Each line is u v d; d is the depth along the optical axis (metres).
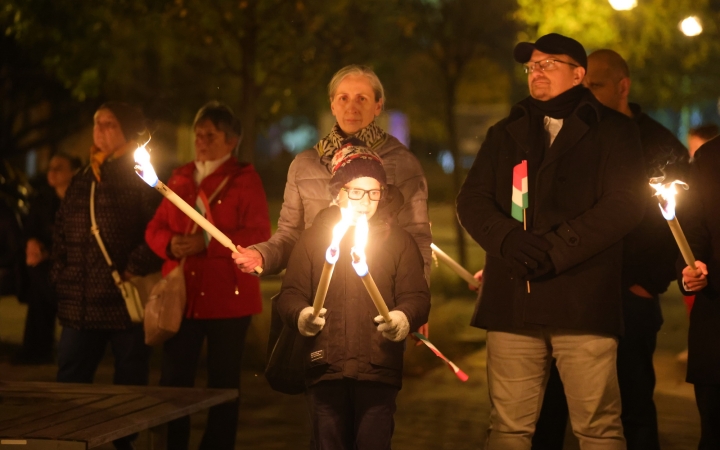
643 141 5.62
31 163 24.75
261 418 7.56
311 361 4.28
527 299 4.68
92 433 4.10
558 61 4.81
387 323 3.85
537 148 4.82
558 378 5.66
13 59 17.88
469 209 4.89
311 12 11.38
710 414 4.84
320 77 11.33
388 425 4.35
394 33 14.20
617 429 4.70
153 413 4.54
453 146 15.41
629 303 5.39
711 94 18.27
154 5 10.37
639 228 5.34
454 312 11.14
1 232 10.04
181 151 21.47
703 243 4.83
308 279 4.37
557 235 4.60
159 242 5.83
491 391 4.89
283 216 4.92
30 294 10.00
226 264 5.83
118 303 6.07
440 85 15.95
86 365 6.18
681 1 13.36
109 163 6.19
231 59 14.16
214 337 5.87
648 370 5.50
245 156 10.73
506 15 14.44
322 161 4.84
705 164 4.86
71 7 11.31
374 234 4.36
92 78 12.27
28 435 4.06
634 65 14.52
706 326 4.80
